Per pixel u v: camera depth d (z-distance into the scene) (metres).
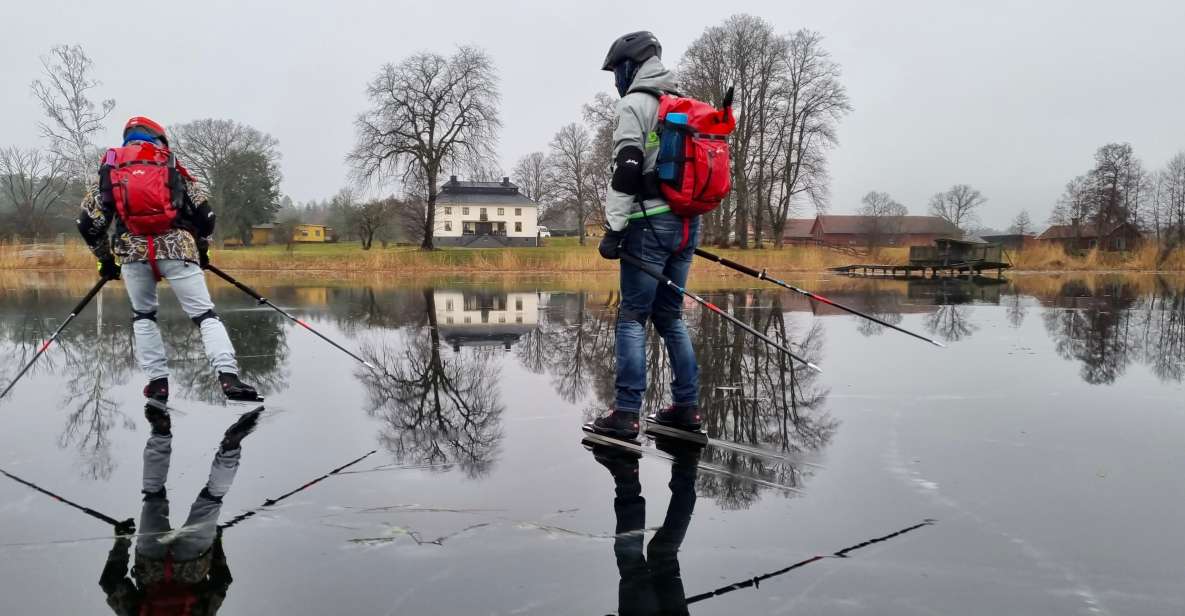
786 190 44.59
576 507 2.04
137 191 3.31
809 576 1.57
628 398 2.91
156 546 1.74
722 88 41.50
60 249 23.52
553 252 31.34
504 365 4.75
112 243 3.41
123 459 2.53
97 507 2.02
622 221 2.87
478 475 2.36
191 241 3.54
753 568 1.62
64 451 2.62
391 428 3.02
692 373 3.00
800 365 4.77
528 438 2.87
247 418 3.19
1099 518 1.92
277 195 62.84
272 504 2.05
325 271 27.69
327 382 4.11
